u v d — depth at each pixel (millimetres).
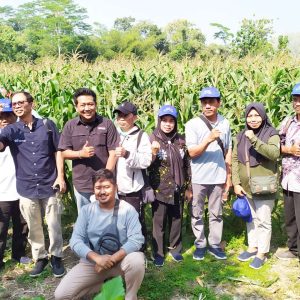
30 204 4102
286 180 4188
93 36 61312
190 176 4480
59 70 8891
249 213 4359
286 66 7453
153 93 6332
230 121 5781
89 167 3996
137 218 3527
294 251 4496
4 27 56781
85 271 3457
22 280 4211
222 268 4355
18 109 3961
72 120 4035
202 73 7211
